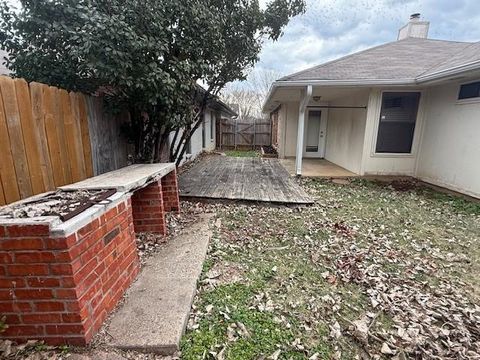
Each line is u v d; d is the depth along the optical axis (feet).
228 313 6.46
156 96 10.59
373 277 8.46
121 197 6.68
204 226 11.84
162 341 5.17
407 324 6.47
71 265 4.64
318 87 21.71
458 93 18.97
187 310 6.11
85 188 7.22
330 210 15.12
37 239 4.50
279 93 26.43
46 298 4.74
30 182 7.64
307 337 5.95
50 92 8.50
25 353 4.76
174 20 11.19
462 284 8.29
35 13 9.46
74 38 8.89
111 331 5.39
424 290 7.93
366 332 6.15
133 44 9.22
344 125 28.40
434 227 12.98
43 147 8.16
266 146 52.90
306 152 36.35
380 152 23.63
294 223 12.95
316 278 8.33
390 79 20.36
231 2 14.97
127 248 6.97
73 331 4.90
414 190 20.20
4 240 4.50
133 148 14.40
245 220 13.06
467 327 6.42
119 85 10.48
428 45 28.12
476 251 10.52
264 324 6.22
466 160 18.33
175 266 8.15
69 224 4.65
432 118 21.74
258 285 7.76
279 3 16.53
